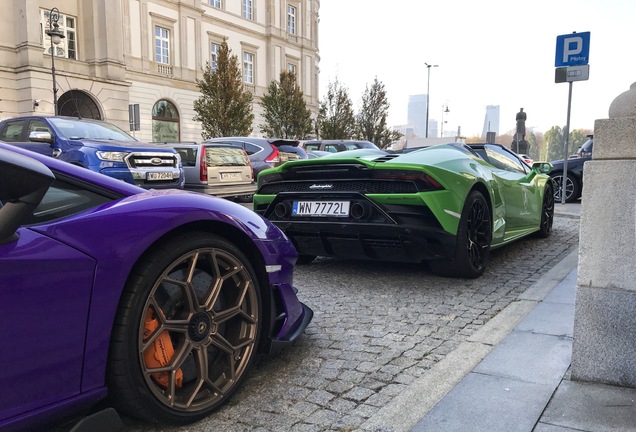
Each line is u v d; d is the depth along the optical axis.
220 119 29.73
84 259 1.72
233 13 38.66
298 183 4.39
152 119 33.03
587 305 2.24
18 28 25.98
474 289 4.15
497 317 3.27
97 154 8.09
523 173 6.16
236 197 11.88
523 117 29.59
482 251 4.45
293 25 45.75
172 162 9.08
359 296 3.98
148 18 32.12
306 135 36.03
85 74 28.61
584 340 2.25
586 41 9.41
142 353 1.87
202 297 2.13
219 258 2.18
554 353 2.58
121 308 1.83
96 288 1.74
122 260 1.81
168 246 1.97
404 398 2.17
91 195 1.97
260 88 41.69
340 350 2.86
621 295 2.18
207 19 36.50
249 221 2.41
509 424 1.91
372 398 2.27
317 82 49.16
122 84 29.70
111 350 1.81
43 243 1.65
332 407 2.19
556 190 11.76
